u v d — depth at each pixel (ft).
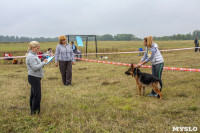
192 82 22.40
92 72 31.83
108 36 244.01
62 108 14.98
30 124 12.16
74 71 33.19
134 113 13.53
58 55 22.82
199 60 43.68
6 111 14.21
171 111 13.75
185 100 16.08
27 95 19.17
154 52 17.03
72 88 21.48
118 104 15.70
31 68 12.50
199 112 13.48
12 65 43.91
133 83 23.04
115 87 21.44
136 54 66.95
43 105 15.58
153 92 18.16
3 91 20.65
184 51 72.18
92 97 17.93
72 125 11.82
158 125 11.64
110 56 60.85
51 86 22.68
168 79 24.61
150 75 17.11
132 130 11.15
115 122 12.34
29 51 12.63
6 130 11.21
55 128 11.51
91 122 12.19
